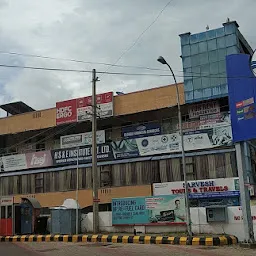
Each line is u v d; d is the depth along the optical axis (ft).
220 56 100.58
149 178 103.50
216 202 93.25
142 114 112.78
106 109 113.39
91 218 80.74
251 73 58.23
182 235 65.92
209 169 96.73
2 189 126.21
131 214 76.07
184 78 103.76
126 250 53.72
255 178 95.55
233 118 60.13
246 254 46.98
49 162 121.19
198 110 102.58
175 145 103.30
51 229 78.95
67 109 120.88
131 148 108.99
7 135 134.62
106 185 108.58
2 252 55.36
